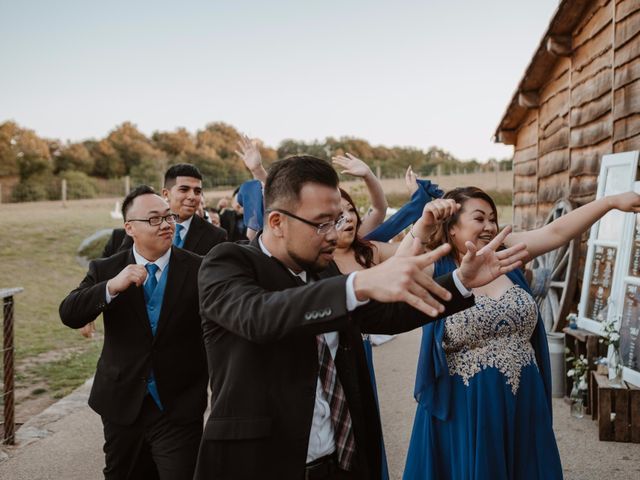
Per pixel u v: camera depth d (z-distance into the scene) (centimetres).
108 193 4528
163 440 277
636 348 416
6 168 4884
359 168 388
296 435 166
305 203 165
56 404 559
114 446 284
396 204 2894
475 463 253
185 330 284
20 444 458
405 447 429
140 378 278
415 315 171
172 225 296
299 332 139
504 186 2838
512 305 262
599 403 421
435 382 270
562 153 765
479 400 257
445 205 198
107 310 286
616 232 483
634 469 372
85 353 801
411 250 156
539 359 278
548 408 270
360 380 184
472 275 161
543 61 785
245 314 147
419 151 5769
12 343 456
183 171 448
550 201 820
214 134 6762
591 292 514
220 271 167
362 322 179
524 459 259
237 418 167
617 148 568
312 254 170
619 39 561
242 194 457
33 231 2042
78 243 1908
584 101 671
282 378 168
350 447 181
